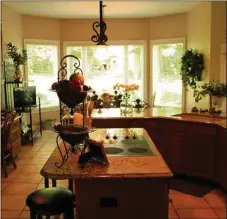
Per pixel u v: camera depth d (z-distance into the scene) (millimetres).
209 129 3844
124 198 2076
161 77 7773
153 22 7711
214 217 3088
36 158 5227
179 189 3822
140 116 4242
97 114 4406
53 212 2119
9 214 3182
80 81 2035
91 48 7988
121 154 2352
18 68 6203
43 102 7781
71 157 2279
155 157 2275
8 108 5938
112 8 6676
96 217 2082
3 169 4484
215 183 3891
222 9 5918
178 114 4430
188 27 7098
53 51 7859
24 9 6691
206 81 6203
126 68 8008
